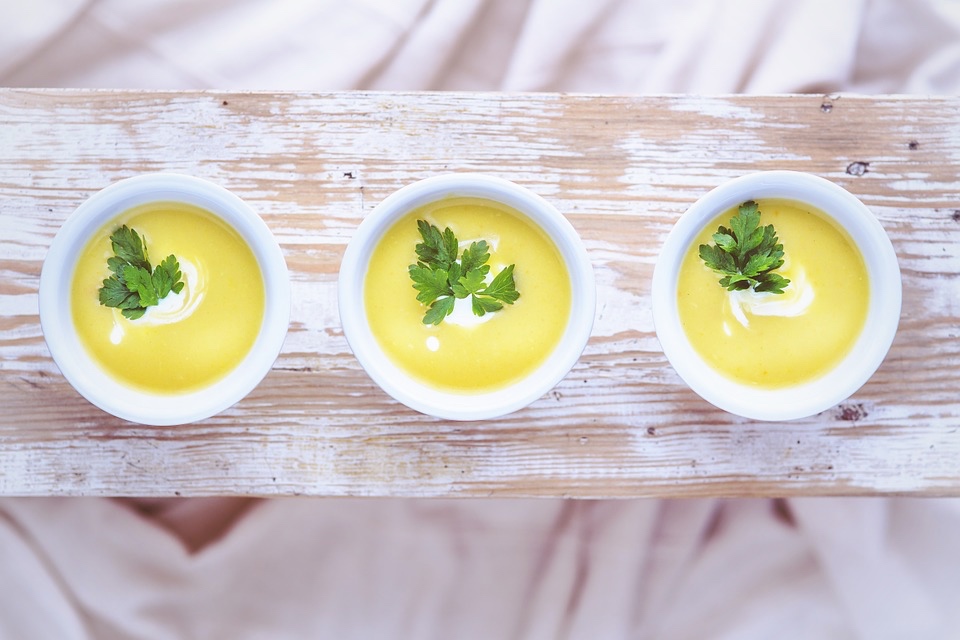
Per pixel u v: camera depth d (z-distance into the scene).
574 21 0.71
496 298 0.57
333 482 0.60
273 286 0.57
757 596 0.71
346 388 0.60
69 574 0.70
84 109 0.61
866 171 0.61
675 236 0.56
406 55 0.71
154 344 0.58
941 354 0.61
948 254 0.61
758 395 0.58
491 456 0.60
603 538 0.71
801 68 0.70
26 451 0.60
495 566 0.72
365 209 0.60
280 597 0.71
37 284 0.61
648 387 0.60
